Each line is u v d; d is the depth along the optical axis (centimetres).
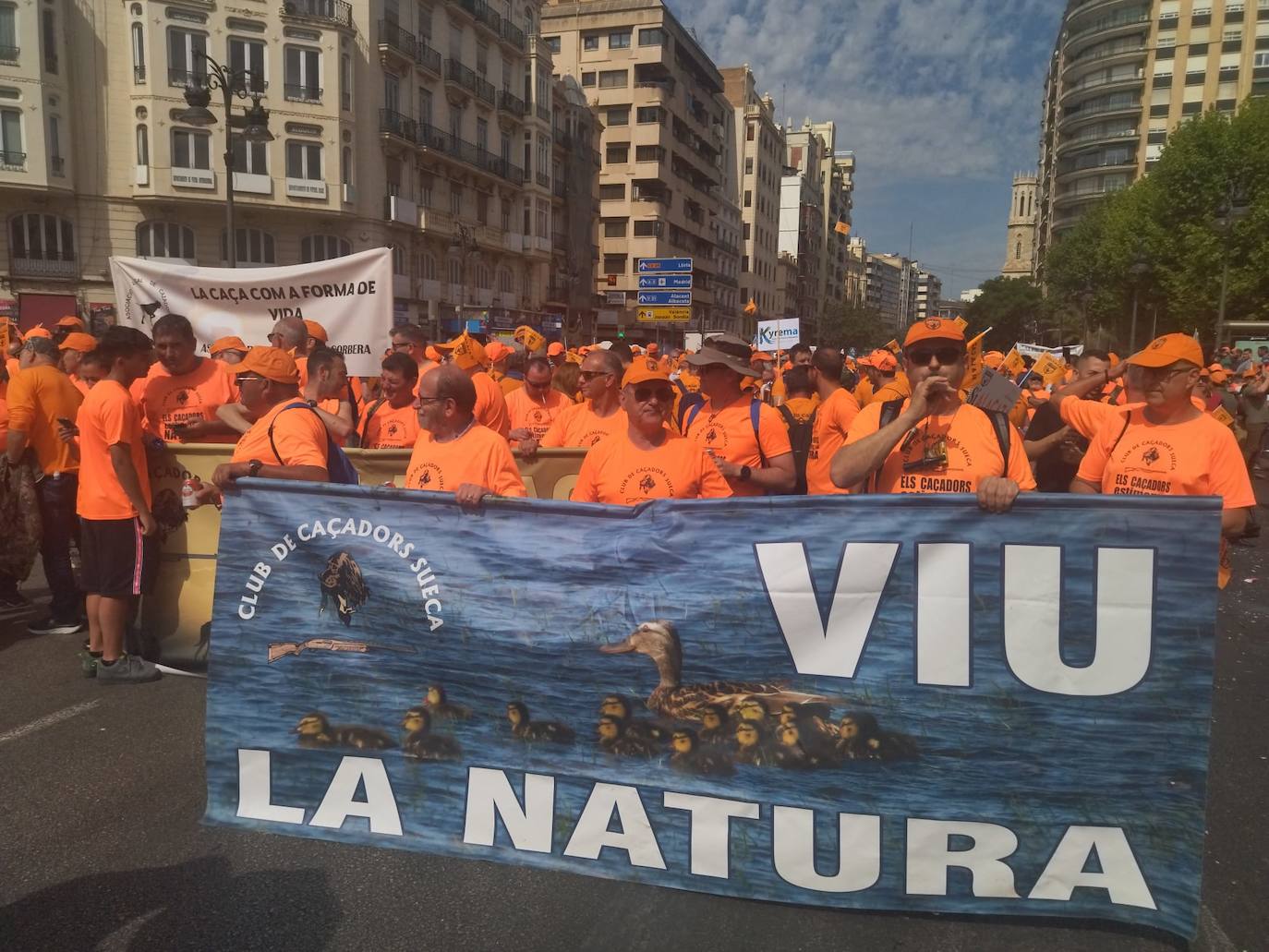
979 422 309
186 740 386
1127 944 256
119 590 438
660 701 269
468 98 4216
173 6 3117
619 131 6300
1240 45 7950
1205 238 4122
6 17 2919
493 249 4516
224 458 448
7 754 371
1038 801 251
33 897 273
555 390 648
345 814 290
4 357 741
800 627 261
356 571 287
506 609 278
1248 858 306
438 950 250
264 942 253
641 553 269
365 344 672
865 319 9894
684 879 269
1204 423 349
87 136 3120
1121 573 245
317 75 3350
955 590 252
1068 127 9106
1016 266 15575
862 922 265
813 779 261
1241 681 486
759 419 425
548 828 278
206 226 3312
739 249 8606
